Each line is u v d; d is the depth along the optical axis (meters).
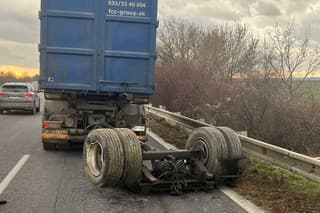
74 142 11.73
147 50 10.55
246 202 6.71
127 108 11.20
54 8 10.26
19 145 12.62
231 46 28.33
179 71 23.05
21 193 7.16
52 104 10.95
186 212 6.21
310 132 12.77
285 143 12.94
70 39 10.32
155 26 10.51
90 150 7.39
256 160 9.23
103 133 7.05
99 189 7.50
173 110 22.81
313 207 6.38
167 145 12.56
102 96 11.11
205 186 7.46
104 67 10.45
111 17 10.39
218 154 7.50
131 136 7.06
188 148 8.21
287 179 7.83
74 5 10.30
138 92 10.59
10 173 8.68
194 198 6.96
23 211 6.18
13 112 27.83
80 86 10.40
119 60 10.48
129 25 10.47
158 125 18.27
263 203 6.63
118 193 7.26
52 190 7.39
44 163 9.80
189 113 20.55
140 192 7.28
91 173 7.26
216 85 20.17
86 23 10.35
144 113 11.30
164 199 6.92
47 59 10.30
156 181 7.00
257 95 14.01
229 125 14.41
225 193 7.27
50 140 10.84
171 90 23.28
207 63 24.91
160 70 24.88
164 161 7.34
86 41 10.38
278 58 17.47
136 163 6.91
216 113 15.88
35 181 8.02
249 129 13.78
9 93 25.20
